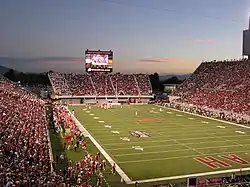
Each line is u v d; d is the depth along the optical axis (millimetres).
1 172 17578
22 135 28891
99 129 45469
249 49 88375
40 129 34656
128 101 91438
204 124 50938
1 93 47688
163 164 28953
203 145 36188
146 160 30172
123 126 48219
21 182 16938
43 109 53000
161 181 24641
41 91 98312
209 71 90125
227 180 23688
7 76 124438
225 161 29922
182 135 41750
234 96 68812
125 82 96188
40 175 19828
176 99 83000
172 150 33875
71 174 24438
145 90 94438
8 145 24156
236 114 58500
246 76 76625
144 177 25531
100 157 30969
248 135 42062
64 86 89125
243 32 90500
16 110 39594
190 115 62062
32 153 24969
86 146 35188
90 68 92938
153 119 56031
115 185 23719
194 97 78188
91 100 88500
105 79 95812
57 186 19062
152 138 39656
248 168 27859
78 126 47781
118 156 31453
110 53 93500
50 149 32719
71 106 77250
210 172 26750
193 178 22484
